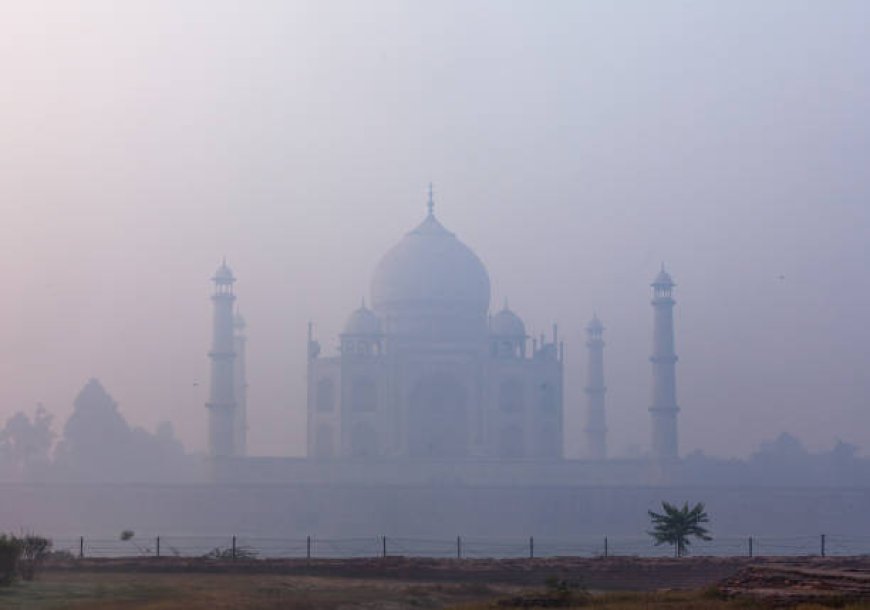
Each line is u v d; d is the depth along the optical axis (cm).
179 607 5362
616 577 7219
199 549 14012
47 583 6356
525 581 7050
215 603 5528
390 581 6956
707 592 5306
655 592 5675
